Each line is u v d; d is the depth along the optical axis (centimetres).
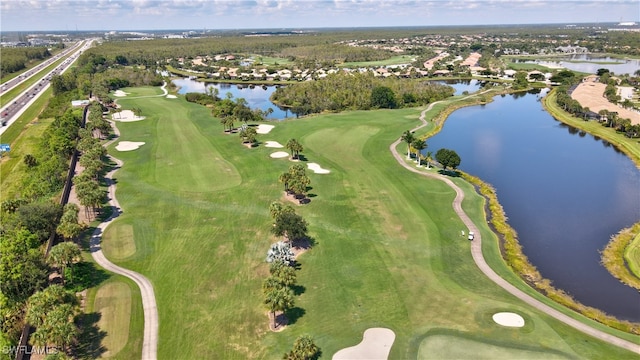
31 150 11062
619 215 7781
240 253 6181
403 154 10706
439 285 5512
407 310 5028
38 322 4244
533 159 10950
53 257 5206
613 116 13575
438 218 7356
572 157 11138
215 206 7706
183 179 8975
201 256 6109
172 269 5806
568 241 6856
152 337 4566
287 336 4584
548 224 7431
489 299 5247
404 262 6019
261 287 5403
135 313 4928
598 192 8850
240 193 8256
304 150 10900
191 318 4856
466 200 8112
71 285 5381
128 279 5575
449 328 4722
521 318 4884
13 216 6397
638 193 8812
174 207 7662
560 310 5081
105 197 7944
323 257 6112
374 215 7412
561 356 4319
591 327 4781
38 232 5969
